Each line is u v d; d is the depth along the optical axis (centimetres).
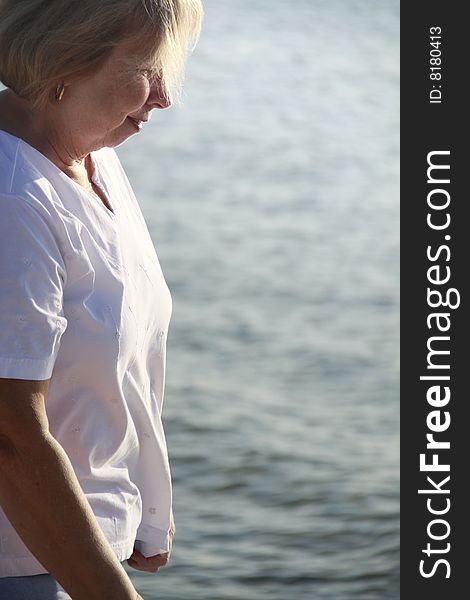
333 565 650
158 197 1820
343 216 1791
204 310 1237
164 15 156
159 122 2505
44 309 150
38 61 154
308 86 3234
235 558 657
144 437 179
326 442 870
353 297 1330
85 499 153
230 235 1606
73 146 163
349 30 4297
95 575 151
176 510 732
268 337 1153
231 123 2581
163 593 599
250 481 789
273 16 4522
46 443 150
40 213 152
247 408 943
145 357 177
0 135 157
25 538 152
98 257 160
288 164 2195
